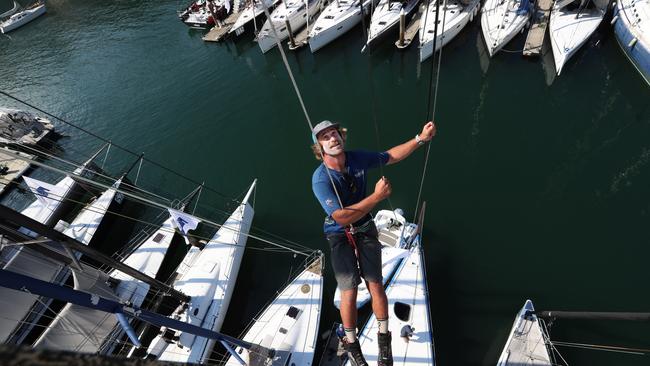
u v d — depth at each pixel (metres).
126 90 31.08
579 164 20.33
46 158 25.33
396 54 30.31
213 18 36.16
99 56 35.97
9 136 25.59
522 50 27.69
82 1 46.69
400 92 27.22
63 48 38.34
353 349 3.72
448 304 15.77
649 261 16.16
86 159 25.25
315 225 20.14
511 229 18.02
